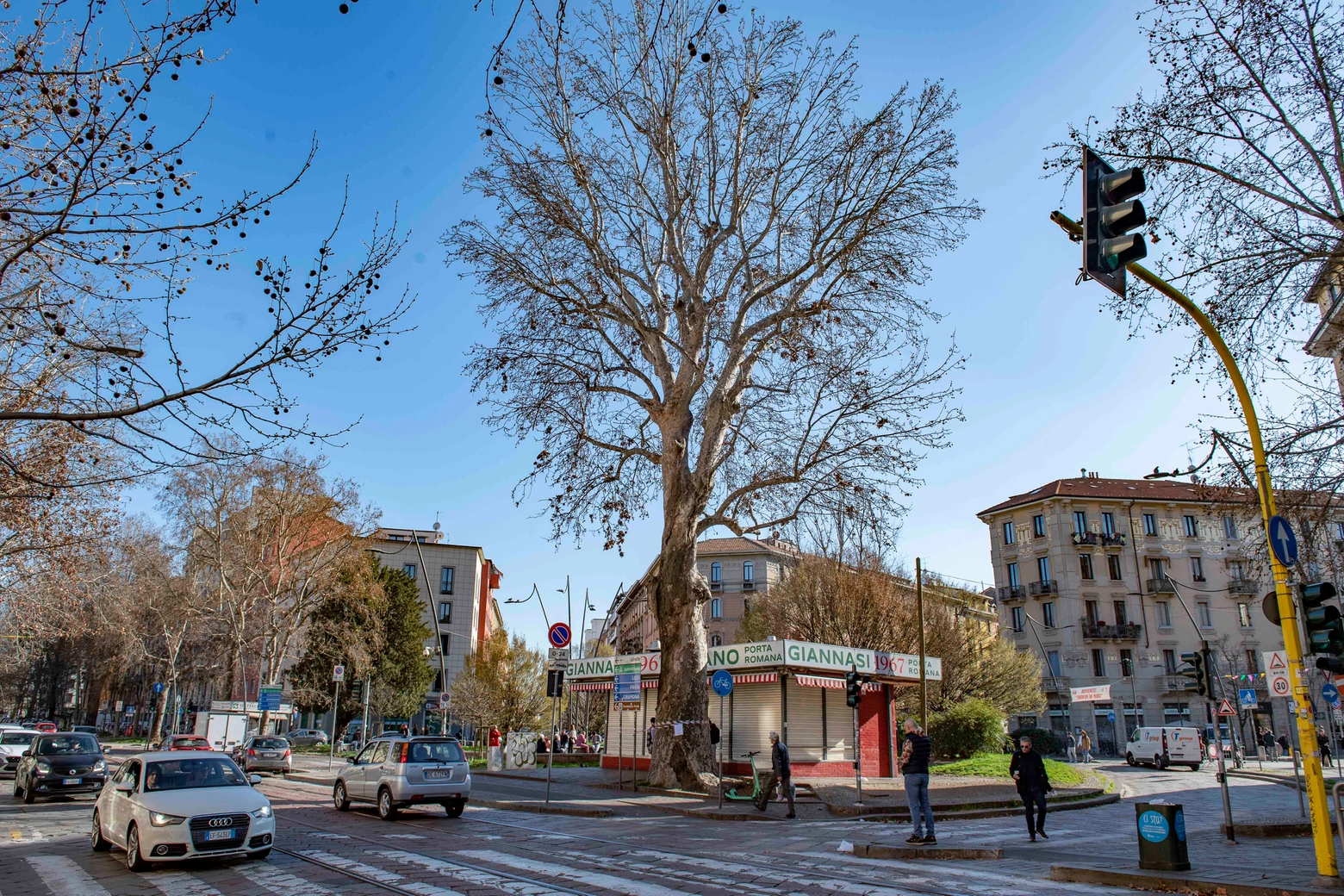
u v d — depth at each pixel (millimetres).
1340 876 8945
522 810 18969
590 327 23859
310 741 57812
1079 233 8664
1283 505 14820
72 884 9672
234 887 9438
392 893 8977
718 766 21141
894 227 22453
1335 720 40062
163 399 8227
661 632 23312
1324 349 16781
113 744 55250
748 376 24062
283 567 45094
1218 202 14383
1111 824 16828
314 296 8383
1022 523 64375
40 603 27828
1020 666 46688
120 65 7477
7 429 16031
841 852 12477
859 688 20109
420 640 57781
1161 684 58062
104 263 8438
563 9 6316
